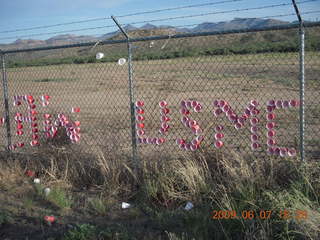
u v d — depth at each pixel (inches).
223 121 378.9
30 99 294.2
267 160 210.4
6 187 250.5
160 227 181.5
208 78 749.3
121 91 731.4
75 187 246.1
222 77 740.7
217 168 215.8
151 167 231.1
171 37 223.0
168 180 214.7
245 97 540.4
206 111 446.3
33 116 294.8
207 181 208.2
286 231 152.0
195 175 207.5
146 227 184.9
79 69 1219.2
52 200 222.5
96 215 203.3
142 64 1123.9
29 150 308.2
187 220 180.4
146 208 203.3
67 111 518.9
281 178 198.8
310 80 641.0
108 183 234.2
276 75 701.9
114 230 181.0
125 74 1025.5
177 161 224.5
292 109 418.3
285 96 523.5
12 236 187.6
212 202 194.4
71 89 808.9
